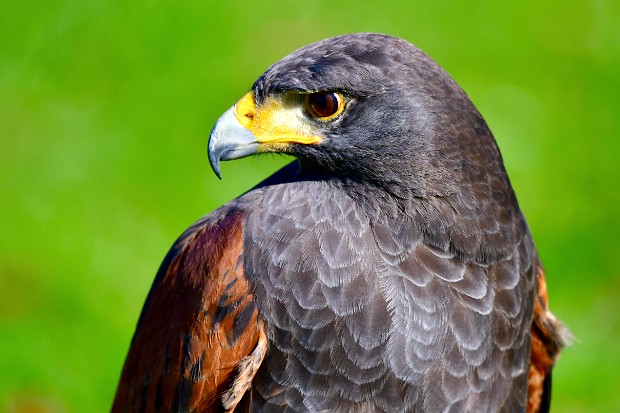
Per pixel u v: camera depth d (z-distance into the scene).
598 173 14.22
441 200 6.95
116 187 13.70
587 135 14.59
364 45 7.04
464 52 15.35
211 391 6.99
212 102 14.44
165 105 14.47
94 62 15.05
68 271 12.90
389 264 6.90
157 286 7.58
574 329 12.81
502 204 7.14
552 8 16.05
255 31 15.33
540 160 14.27
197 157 13.94
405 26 15.49
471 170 7.01
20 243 13.16
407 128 6.95
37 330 12.44
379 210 6.96
